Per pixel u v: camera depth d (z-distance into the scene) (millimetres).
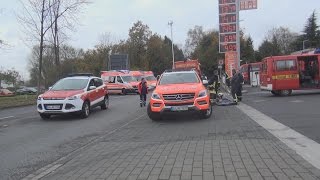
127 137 12227
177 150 9602
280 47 111000
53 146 11430
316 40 104000
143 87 24391
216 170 7602
